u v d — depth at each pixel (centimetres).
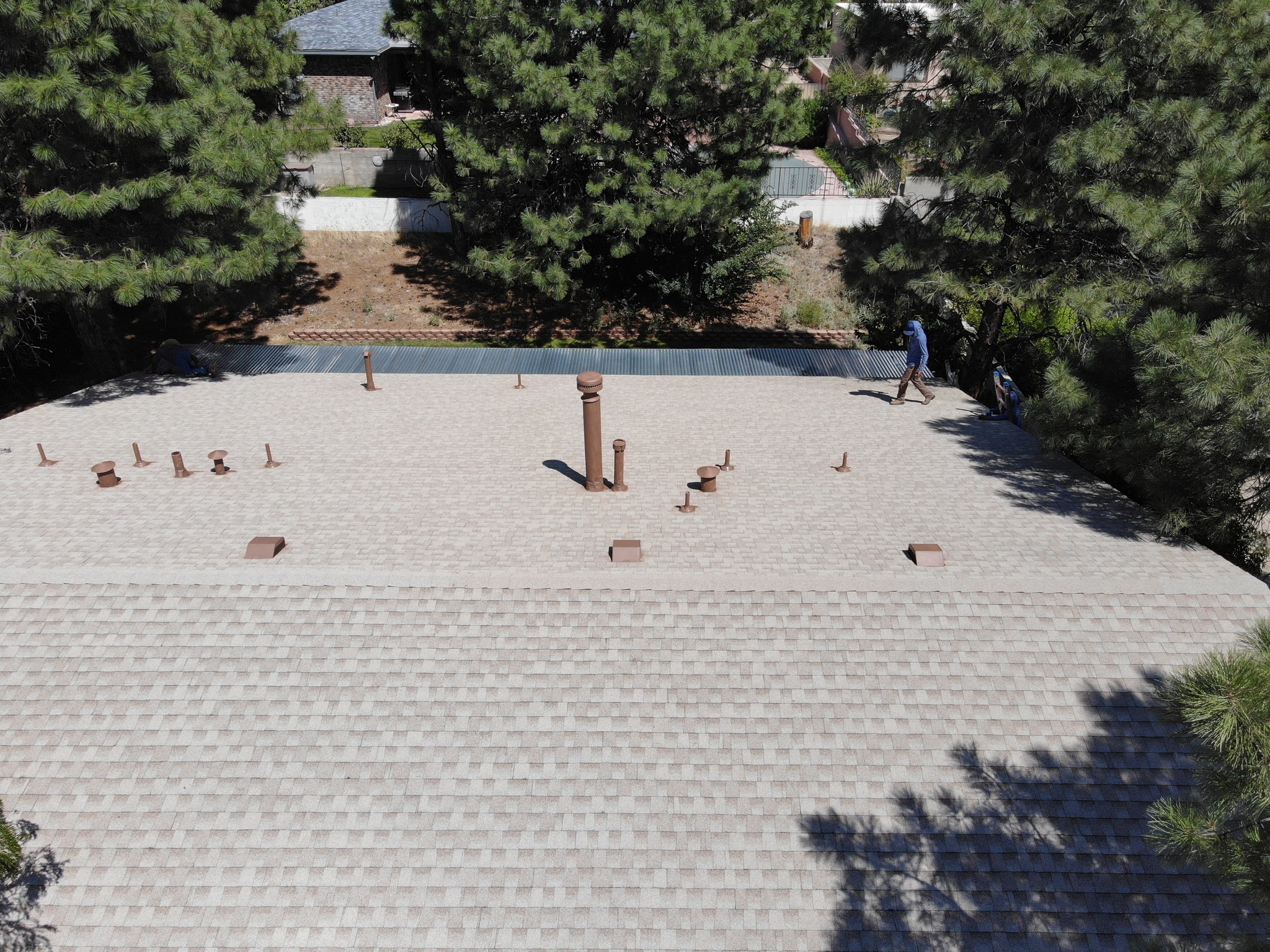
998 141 1562
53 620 905
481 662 863
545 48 2022
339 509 1107
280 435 1344
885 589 938
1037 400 1255
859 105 1800
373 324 2544
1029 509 1128
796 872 713
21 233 1471
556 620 905
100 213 1367
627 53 1991
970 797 759
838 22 1738
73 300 1558
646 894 700
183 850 725
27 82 1269
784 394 1527
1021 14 1400
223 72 1825
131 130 1359
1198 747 564
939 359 2072
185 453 1280
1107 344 1266
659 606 920
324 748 791
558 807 750
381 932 680
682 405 1466
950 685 844
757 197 2362
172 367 1611
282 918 688
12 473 1211
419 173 3222
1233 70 1369
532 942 675
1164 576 958
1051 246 1725
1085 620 909
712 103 2084
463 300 2670
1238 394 868
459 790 762
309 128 2278
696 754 786
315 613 912
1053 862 721
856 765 780
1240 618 915
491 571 952
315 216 2953
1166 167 1420
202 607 920
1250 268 965
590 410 1099
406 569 958
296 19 3744
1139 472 1090
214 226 1683
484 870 713
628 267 2608
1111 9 1430
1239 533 1125
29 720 814
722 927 684
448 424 1384
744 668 857
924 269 1686
